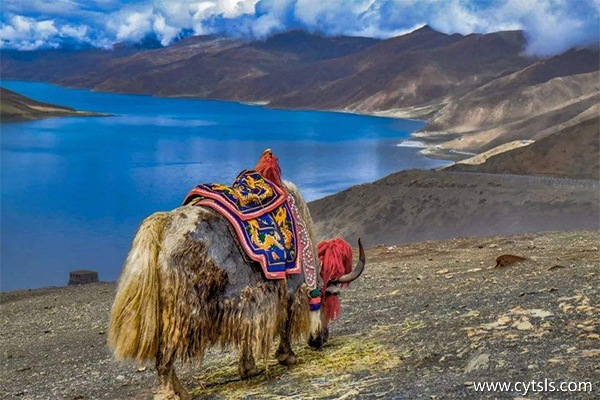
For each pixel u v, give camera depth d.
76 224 129.75
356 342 7.00
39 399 7.55
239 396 5.72
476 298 8.59
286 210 6.18
